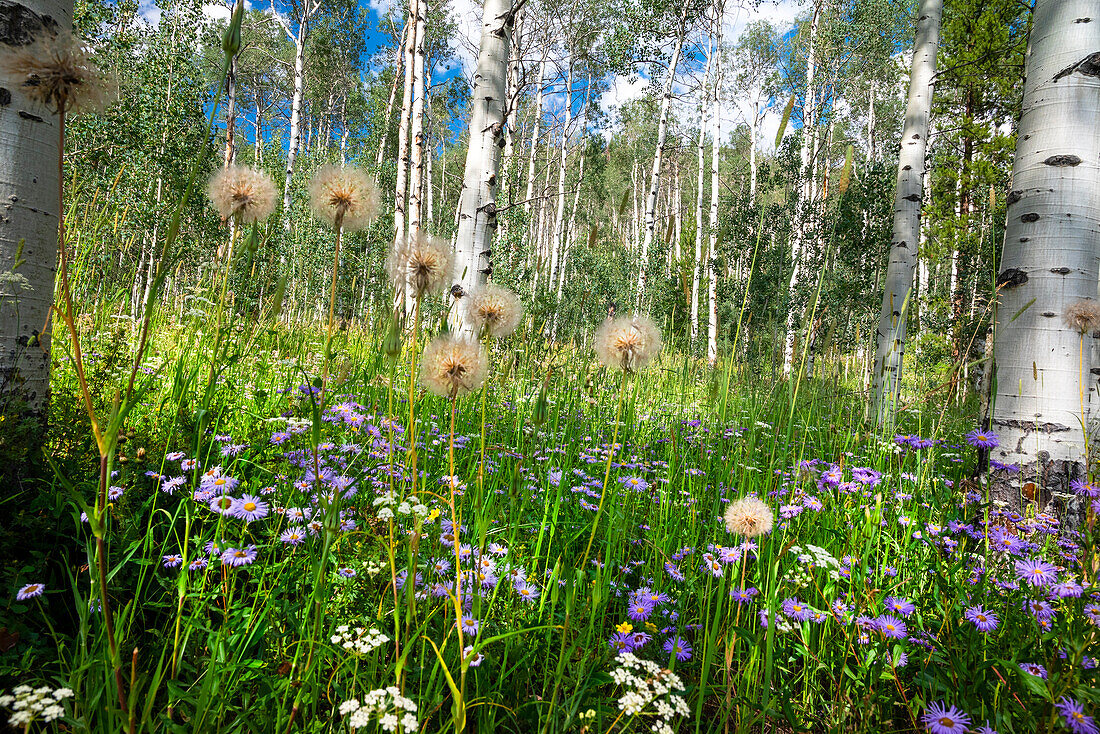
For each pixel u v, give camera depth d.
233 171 1.58
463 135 28.73
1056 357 3.00
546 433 3.50
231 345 2.56
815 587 1.99
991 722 1.50
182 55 11.19
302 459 2.10
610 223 25.14
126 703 1.33
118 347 2.59
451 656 1.57
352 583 1.63
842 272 11.67
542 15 20.70
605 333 1.64
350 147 28.31
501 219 14.39
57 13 2.03
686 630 1.99
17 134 2.03
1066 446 2.94
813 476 2.69
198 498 1.67
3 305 1.96
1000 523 2.57
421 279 1.32
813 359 4.19
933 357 9.53
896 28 19.61
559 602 1.88
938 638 1.82
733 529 1.50
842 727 1.61
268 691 1.38
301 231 12.22
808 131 18.16
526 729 1.60
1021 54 12.55
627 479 2.60
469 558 1.69
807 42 19.83
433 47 21.92
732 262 13.81
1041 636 1.57
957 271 13.38
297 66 17.14
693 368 4.57
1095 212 3.06
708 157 31.53
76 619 1.68
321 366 3.51
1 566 1.65
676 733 1.67
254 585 1.85
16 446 1.82
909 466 3.20
